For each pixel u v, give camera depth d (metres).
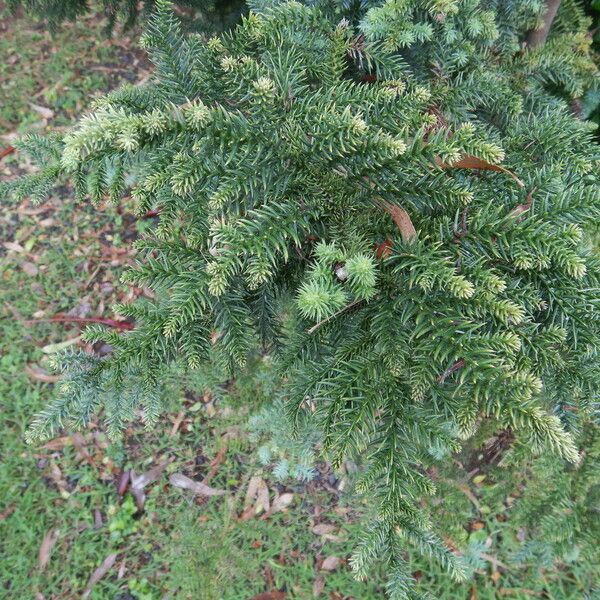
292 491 0.89
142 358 0.42
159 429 0.93
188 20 0.79
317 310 0.37
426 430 0.39
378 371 0.40
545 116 0.53
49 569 0.84
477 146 0.38
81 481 0.90
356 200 0.43
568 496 0.62
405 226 0.41
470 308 0.38
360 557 0.42
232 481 0.90
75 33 1.27
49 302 1.03
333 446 0.38
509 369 0.37
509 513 0.83
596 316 0.40
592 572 0.81
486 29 0.54
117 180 0.47
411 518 0.40
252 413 0.89
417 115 0.43
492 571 0.83
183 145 0.39
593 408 0.43
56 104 1.20
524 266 0.38
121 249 1.07
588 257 0.42
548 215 0.41
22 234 1.08
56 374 0.97
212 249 0.42
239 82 0.43
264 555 0.85
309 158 0.42
